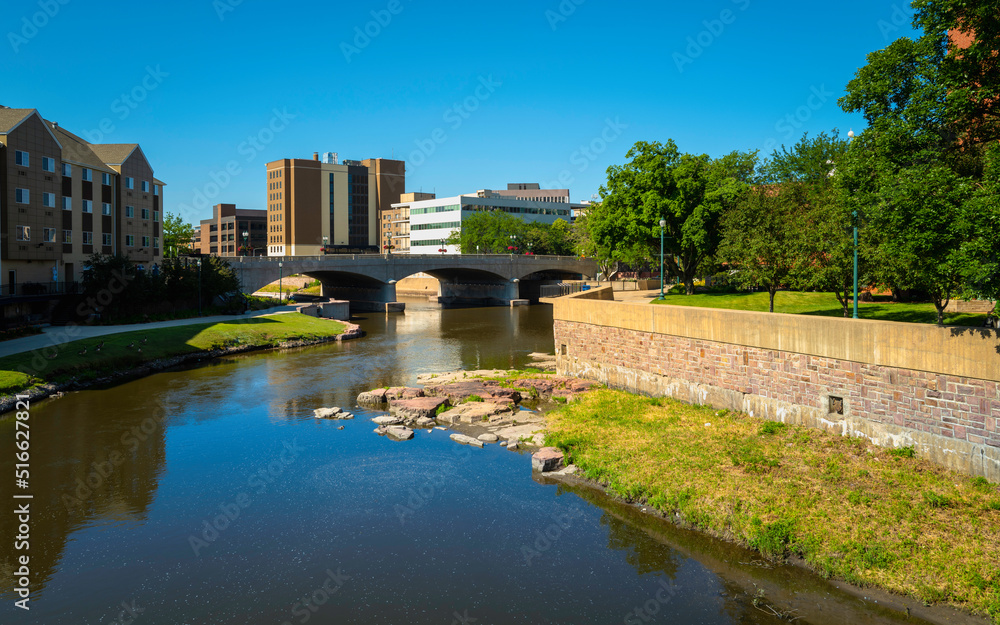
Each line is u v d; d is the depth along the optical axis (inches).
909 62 786.2
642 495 772.6
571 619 549.6
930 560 579.5
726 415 1002.1
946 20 714.2
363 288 3905.0
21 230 1951.3
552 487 837.2
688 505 724.0
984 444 688.4
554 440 978.7
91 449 1011.9
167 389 1443.2
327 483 864.9
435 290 5438.0
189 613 567.2
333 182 7091.5
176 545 694.5
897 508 658.2
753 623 538.3
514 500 799.1
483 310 3791.8
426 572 631.8
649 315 1195.3
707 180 2202.3
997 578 545.0
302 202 6830.7
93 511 781.3
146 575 633.6
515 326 2829.7
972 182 679.7
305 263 3265.3
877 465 752.3
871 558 593.3
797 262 1198.9
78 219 2252.7
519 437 1034.1
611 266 4001.0
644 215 2202.3
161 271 2568.9
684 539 682.2
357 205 7352.4
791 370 912.3
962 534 607.5
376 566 645.3
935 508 653.3
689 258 2289.6
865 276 1067.3
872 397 805.2
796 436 864.9
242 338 2078.0
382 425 1131.9
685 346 1108.5
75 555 673.0
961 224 609.6
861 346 813.9
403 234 7116.1
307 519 755.4
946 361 721.0
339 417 1192.8
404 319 3193.9
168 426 1141.7
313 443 1039.6
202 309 2603.3
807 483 735.7
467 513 764.0
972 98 694.5
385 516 760.3
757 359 965.8
